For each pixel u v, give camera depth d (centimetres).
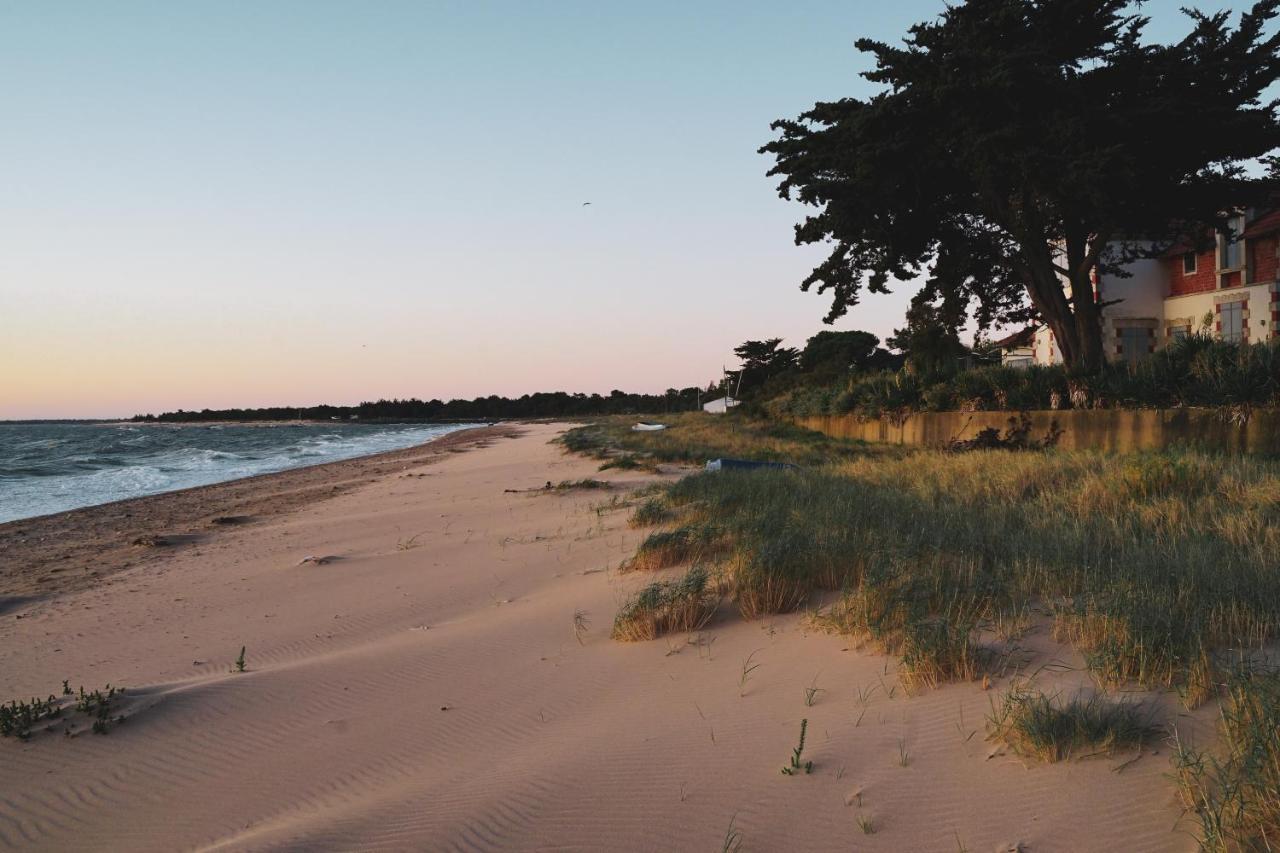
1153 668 390
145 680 620
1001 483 1107
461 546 1141
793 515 884
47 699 561
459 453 4016
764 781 354
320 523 1517
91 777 434
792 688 458
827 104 2036
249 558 1185
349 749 455
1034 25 1934
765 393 5412
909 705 409
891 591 549
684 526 960
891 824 311
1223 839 266
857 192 1939
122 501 2247
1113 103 1881
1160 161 1839
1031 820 301
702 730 418
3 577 1158
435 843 331
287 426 16712
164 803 404
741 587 635
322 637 725
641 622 606
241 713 512
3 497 2575
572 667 558
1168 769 316
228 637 744
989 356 4019
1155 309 2866
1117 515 828
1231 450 1448
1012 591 546
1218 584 500
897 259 2181
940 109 1823
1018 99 1762
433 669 583
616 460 2359
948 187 2016
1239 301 2550
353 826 351
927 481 1191
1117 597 476
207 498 2238
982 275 2423
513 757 420
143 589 1005
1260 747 294
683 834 322
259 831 362
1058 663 428
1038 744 340
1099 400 1808
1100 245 1961
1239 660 387
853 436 2936
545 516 1366
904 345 6669
